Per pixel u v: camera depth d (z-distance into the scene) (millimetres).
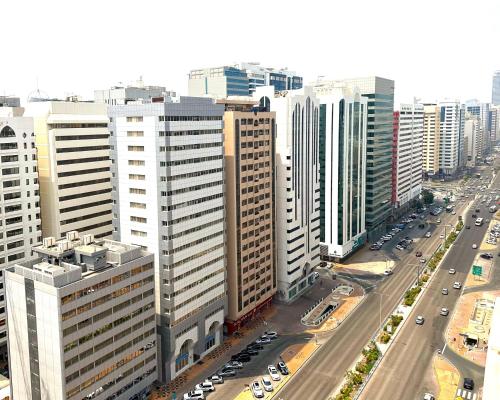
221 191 136125
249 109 152500
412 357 133750
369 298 176625
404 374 125188
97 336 100875
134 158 121938
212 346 140500
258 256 156125
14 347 102938
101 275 100625
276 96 171500
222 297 141375
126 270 107062
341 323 156250
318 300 175000
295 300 175625
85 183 162125
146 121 117750
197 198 127000
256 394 116250
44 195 154125
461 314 160750
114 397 106750
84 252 102812
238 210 144000
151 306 115375
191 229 125812
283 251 171375
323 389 119875
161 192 117750
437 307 167125
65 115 156125
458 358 133250
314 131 182125
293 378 124875
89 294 98125
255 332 150875
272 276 165875
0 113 156750
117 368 106812
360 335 147750
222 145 135000
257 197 152625
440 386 119750
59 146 152250
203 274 132125
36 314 96125
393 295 179125
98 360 101688
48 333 94688
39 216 144875
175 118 117500
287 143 163500
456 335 146250
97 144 164625
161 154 116062
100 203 168125
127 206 125938
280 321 158375
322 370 128625
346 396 113438
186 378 125750
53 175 151625
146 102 128500
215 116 131125
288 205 167000
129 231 126625
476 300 172250
